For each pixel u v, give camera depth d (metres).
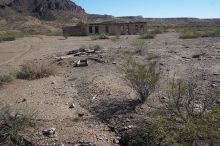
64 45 35.81
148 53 21.77
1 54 28.64
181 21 199.12
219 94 9.73
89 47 27.64
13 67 20.19
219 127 6.84
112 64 18.00
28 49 32.56
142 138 7.87
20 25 152.25
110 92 11.84
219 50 22.97
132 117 9.16
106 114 9.71
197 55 19.81
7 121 8.83
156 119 7.98
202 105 8.95
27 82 14.85
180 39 37.50
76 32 65.44
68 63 19.69
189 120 7.32
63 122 9.30
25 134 8.50
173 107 8.70
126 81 12.77
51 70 16.55
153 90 10.80
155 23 173.00
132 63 13.02
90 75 15.43
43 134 8.51
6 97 12.24
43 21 184.88
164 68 15.92
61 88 13.26
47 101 11.41
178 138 7.05
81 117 9.68
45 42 42.03
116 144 7.95
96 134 8.44
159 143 7.48
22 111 10.11
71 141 8.12
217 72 14.62
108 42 37.69
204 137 6.96
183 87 9.15
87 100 11.25
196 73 14.52
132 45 28.41
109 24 65.31
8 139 8.20
